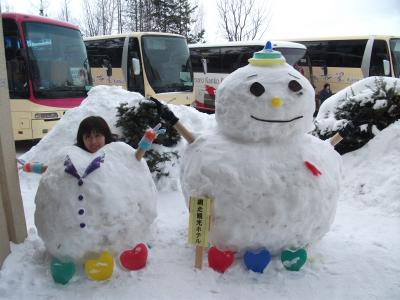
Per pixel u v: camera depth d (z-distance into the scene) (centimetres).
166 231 452
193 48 1917
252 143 357
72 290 334
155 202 371
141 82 1377
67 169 335
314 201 346
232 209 342
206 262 376
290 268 365
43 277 352
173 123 380
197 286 342
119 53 1517
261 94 342
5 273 355
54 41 1077
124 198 337
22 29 991
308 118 362
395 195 558
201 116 741
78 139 372
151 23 3631
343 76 1677
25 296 328
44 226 339
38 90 1005
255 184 337
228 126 359
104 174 336
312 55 1769
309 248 400
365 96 684
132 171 356
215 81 1839
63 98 1063
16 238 399
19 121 990
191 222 351
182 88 1443
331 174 364
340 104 736
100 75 1616
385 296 337
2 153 378
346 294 339
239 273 360
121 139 634
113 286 339
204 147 363
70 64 1123
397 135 646
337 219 525
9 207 391
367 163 645
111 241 339
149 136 358
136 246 355
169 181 636
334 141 412
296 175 344
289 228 348
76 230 325
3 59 377
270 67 361
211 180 346
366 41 1594
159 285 341
